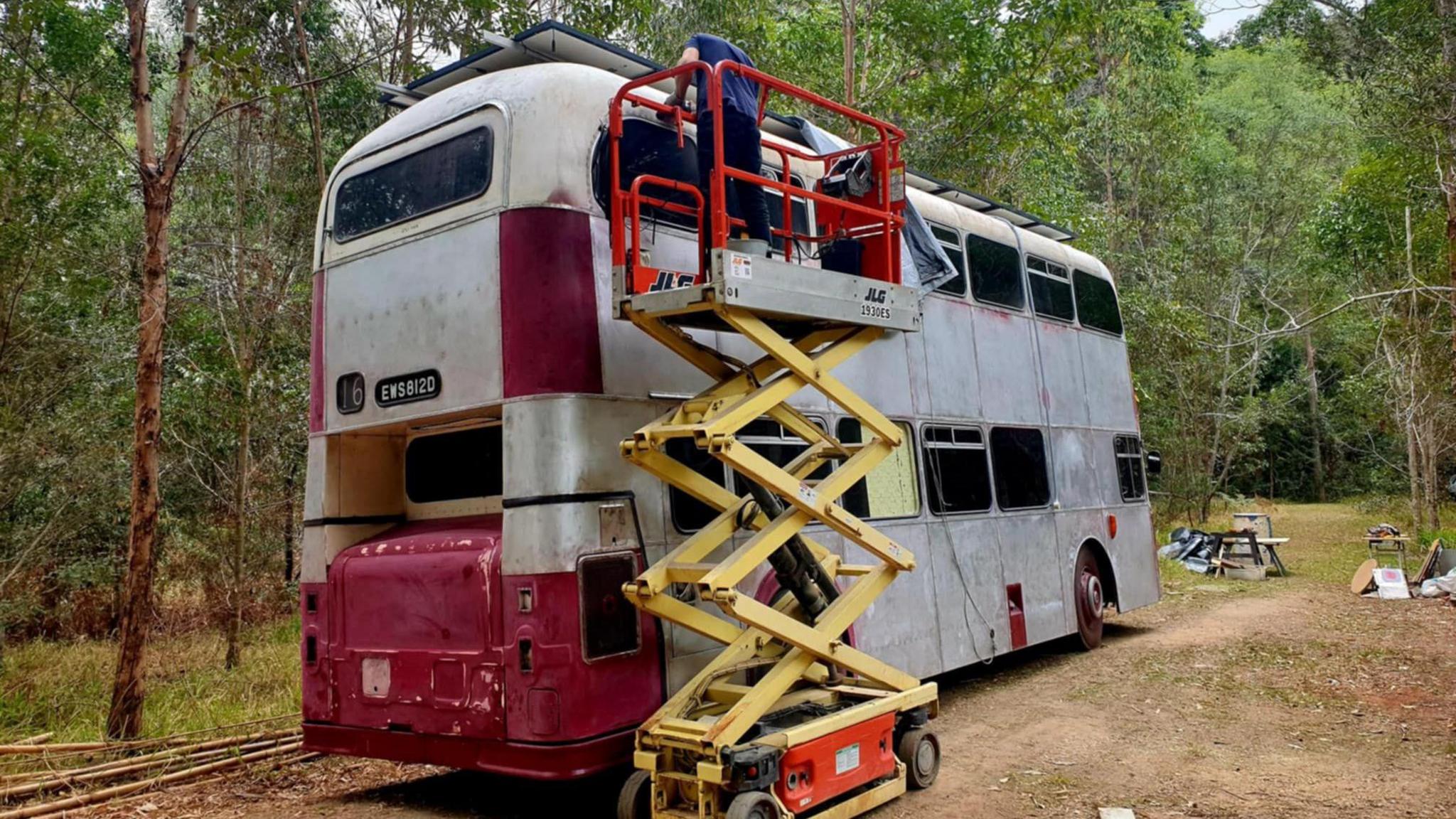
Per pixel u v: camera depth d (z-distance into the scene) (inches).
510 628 207.2
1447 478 1088.8
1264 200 1258.0
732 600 189.6
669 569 201.2
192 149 347.3
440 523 249.6
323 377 257.3
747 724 191.2
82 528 443.2
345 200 259.1
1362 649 398.0
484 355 219.3
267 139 539.2
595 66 259.1
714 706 207.8
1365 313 1059.9
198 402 465.4
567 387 210.5
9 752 259.8
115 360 448.5
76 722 321.4
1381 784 229.5
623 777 269.3
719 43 212.4
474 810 238.7
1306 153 1263.5
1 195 405.1
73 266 430.3
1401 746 261.7
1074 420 429.4
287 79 518.3
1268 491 1633.9
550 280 213.6
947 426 341.7
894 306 228.2
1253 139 1291.8
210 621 523.5
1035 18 603.8
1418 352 772.6
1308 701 316.2
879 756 217.3
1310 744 267.4
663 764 194.5
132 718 292.2
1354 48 585.9
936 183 374.0
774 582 253.1
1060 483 410.6
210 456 464.4
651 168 238.2
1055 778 242.8
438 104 242.8
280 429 502.9
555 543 205.0
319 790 260.5
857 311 216.5
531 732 201.6
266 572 513.0
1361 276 888.3
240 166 513.0
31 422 406.3
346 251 255.9
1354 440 1483.8
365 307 248.7
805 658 208.4
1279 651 402.6
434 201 236.5
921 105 635.5
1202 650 413.1
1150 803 221.9
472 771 279.4
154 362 302.2
